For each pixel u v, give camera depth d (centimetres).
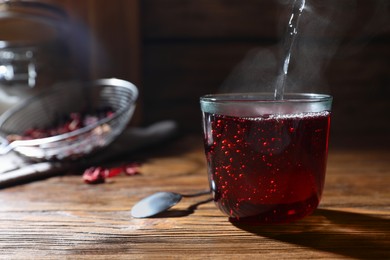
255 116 38
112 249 38
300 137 38
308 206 39
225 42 89
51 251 38
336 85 90
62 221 44
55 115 75
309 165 38
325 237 40
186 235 40
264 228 42
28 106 74
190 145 76
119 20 84
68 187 54
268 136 37
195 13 88
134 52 85
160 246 39
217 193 40
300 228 41
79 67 84
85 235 41
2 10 73
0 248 39
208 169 41
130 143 72
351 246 38
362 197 49
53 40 80
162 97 91
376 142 78
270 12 87
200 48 89
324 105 39
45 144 60
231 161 38
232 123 38
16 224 43
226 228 42
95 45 84
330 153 70
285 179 38
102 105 80
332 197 49
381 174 58
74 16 83
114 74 85
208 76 90
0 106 74
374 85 90
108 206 48
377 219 43
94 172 57
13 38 79
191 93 91
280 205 38
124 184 55
